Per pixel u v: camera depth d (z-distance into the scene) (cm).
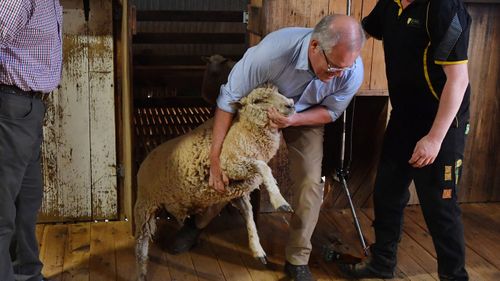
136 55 545
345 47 214
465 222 363
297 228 277
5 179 220
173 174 256
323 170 368
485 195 393
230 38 568
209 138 256
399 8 244
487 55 361
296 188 274
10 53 208
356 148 367
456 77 227
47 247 310
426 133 253
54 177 330
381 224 282
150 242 319
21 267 259
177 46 573
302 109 265
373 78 333
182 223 279
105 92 321
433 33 227
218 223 346
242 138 243
